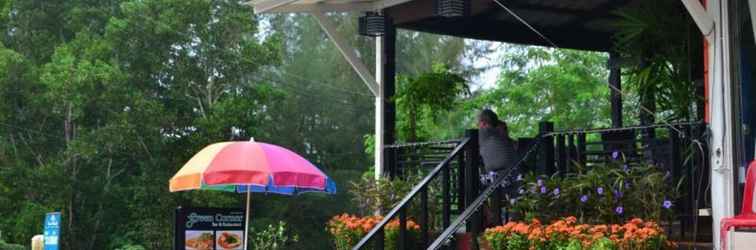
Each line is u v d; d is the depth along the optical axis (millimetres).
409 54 39656
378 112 10898
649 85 9273
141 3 35375
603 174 8039
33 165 36594
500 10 11031
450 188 9938
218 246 11086
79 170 35938
